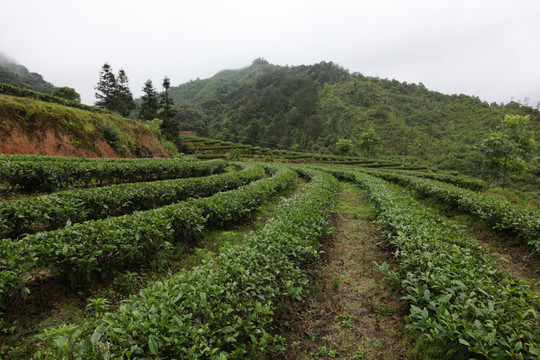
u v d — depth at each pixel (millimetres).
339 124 88625
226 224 7961
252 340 3016
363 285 5141
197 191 11148
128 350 2297
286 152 65625
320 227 6246
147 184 9078
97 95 53625
